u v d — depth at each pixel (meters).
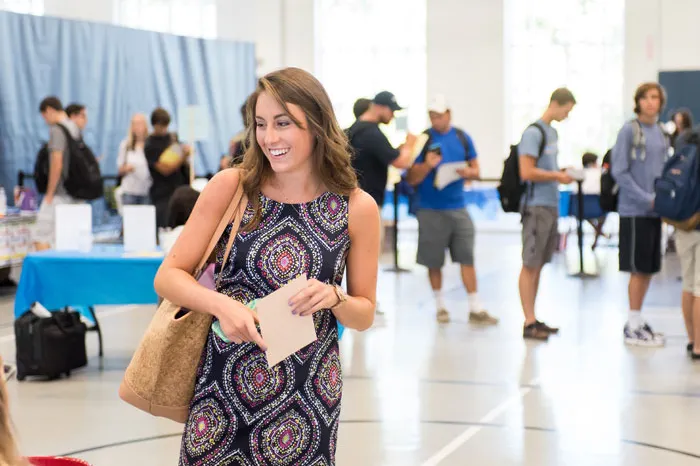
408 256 15.30
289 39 19.58
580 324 8.90
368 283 2.62
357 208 2.58
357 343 8.05
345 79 19.73
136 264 6.49
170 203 6.77
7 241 10.89
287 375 2.47
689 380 6.61
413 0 19.30
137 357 2.54
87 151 10.68
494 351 7.67
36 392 6.31
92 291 6.53
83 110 11.48
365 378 6.73
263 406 2.46
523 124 19.00
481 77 18.80
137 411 5.83
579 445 5.14
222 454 2.47
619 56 18.31
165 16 18.83
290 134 2.46
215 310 2.38
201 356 2.52
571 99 8.05
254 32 19.48
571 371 6.92
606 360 7.29
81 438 5.27
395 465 4.80
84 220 7.05
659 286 11.36
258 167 2.53
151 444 5.16
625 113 18.02
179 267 2.52
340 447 5.10
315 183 2.58
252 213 2.54
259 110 2.48
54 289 6.54
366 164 8.28
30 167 14.18
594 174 14.84
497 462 4.85
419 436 5.31
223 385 2.47
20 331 6.58
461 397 6.18
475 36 18.78
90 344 7.94
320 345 2.53
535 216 8.08
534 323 8.20
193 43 16.98
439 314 9.10
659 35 17.67
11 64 13.91
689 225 7.08
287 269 2.50
